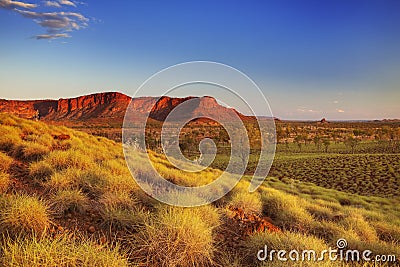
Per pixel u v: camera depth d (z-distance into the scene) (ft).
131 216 15.89
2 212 12.81
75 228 14.01
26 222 12.85
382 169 174.50
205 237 14.43
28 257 10.04
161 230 14.02
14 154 28.76
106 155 35.06
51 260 10.08
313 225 24.59
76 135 52.49
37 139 35.63
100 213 16.07
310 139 350.02
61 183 19.48
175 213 15.84
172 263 12.71
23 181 20.79
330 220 28.53
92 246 11.85
